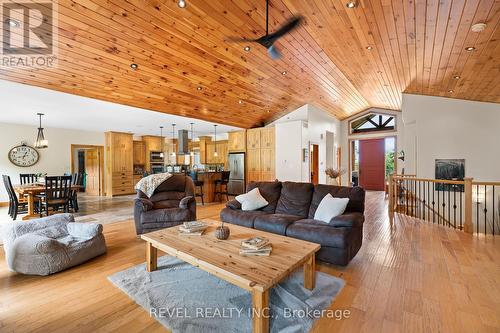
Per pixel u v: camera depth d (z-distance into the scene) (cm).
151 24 309
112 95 443
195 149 1039
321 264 273
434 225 440
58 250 252
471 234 382
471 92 500
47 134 749
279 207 367
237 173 812
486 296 205
